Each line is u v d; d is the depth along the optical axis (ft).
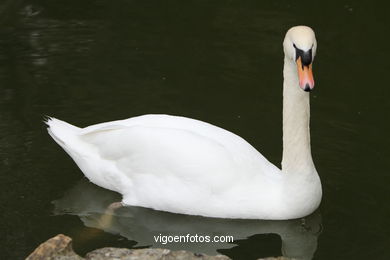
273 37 50.83
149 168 35.40
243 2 55.31
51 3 54.60
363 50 49.62
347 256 32.17
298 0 55.52
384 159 38.91
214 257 31.17
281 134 41.32
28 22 52.03
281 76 46.78
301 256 32.42
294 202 34.19
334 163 38.75
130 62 48.16
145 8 54.60
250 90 45.39
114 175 36.29
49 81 45.85
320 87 45.70
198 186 34.60
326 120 42.39
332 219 34.76
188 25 52.44
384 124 41.96
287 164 34.24
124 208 35.81
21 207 35.32
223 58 48.62
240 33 51.42
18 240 32.96
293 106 33.30
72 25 51.90
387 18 53.42
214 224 34.83
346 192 36.60
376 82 46.11
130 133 36.01
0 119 41.96
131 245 33.22
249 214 34.55
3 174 37.50
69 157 39.45
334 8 54.60
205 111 43.29
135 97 44.57
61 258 30.27
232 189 34.42
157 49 49.60
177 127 36.14
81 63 47.83
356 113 43.06
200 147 34.94
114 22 52.65
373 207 35.47
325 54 49.11
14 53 48.47
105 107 43.57
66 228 34.19
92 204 36.17
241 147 35.53
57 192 36.60
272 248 33.04
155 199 35.24
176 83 46.09
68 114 42.75
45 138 40.68
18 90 44.83
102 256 30.81
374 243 32.94
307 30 31.12
